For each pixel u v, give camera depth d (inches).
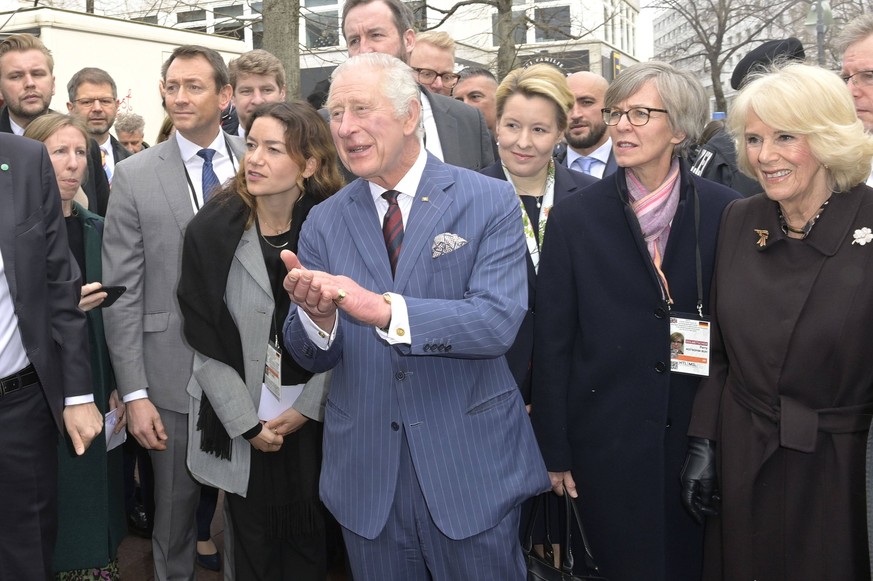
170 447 114.9
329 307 67.9
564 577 95.3
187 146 120.3
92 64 280.2
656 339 88.8
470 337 70.4
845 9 569.9
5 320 90.1
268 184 96.7
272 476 102.1
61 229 96.8
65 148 111.3
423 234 74.5
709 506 85.9
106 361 116.7
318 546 106.0
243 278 99.6
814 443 75.2
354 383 77.4
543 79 103.1
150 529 144.3
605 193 92.2
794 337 76.9
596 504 91.9
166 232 113.8
